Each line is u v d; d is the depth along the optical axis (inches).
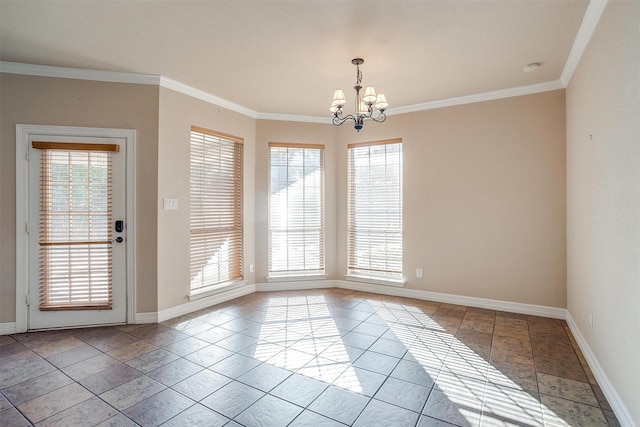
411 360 105.4
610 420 76.2
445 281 167.6
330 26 100.0
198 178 158.7
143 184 137.9
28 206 128.3
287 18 95.8
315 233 195.8
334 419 76.4
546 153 144.7
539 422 75.5
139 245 137.9
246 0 87.5
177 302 147.9
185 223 151.3
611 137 82.0
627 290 72.4
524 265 149.9
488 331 129.3
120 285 136.5
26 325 128.7
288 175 193.0
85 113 132.0
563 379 93.8
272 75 136.2
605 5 84.4
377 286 185.9
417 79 139.3
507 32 102.7
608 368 85.0
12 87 125.6
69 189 131.7
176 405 81.7
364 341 120.3
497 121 154.3
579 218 116.9
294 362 104.2
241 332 128.9
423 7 90.4
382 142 182.7
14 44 110.7
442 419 76.5
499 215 154.7
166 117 142.4
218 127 165.3
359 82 129.5
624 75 73.0
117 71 132.5
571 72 125.5
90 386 90.3
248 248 183.9
